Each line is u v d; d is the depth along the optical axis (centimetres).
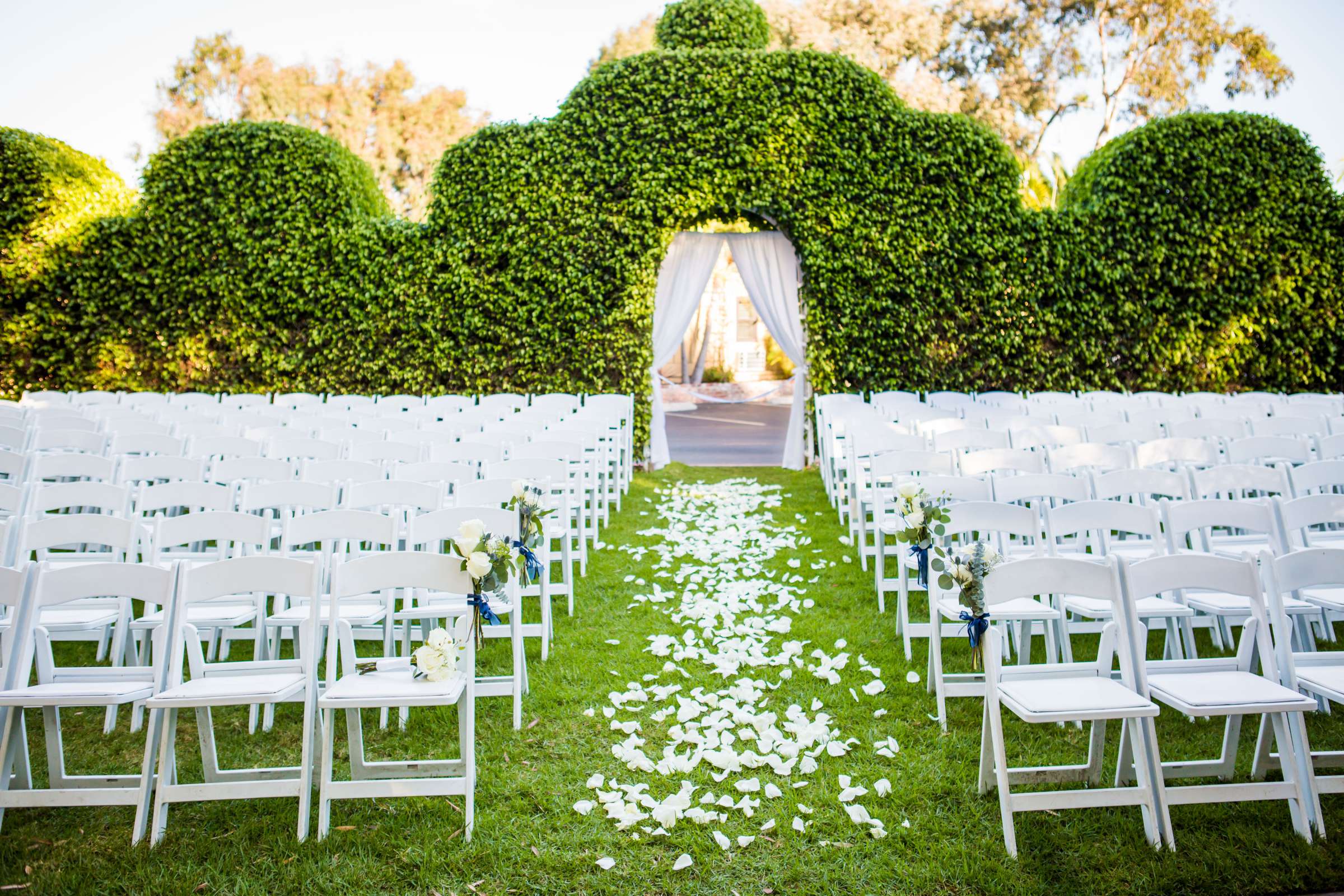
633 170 1007
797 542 657
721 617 480
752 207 1009
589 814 277
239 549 441
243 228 1027
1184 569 273
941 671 345
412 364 1027
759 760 307
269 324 1034
